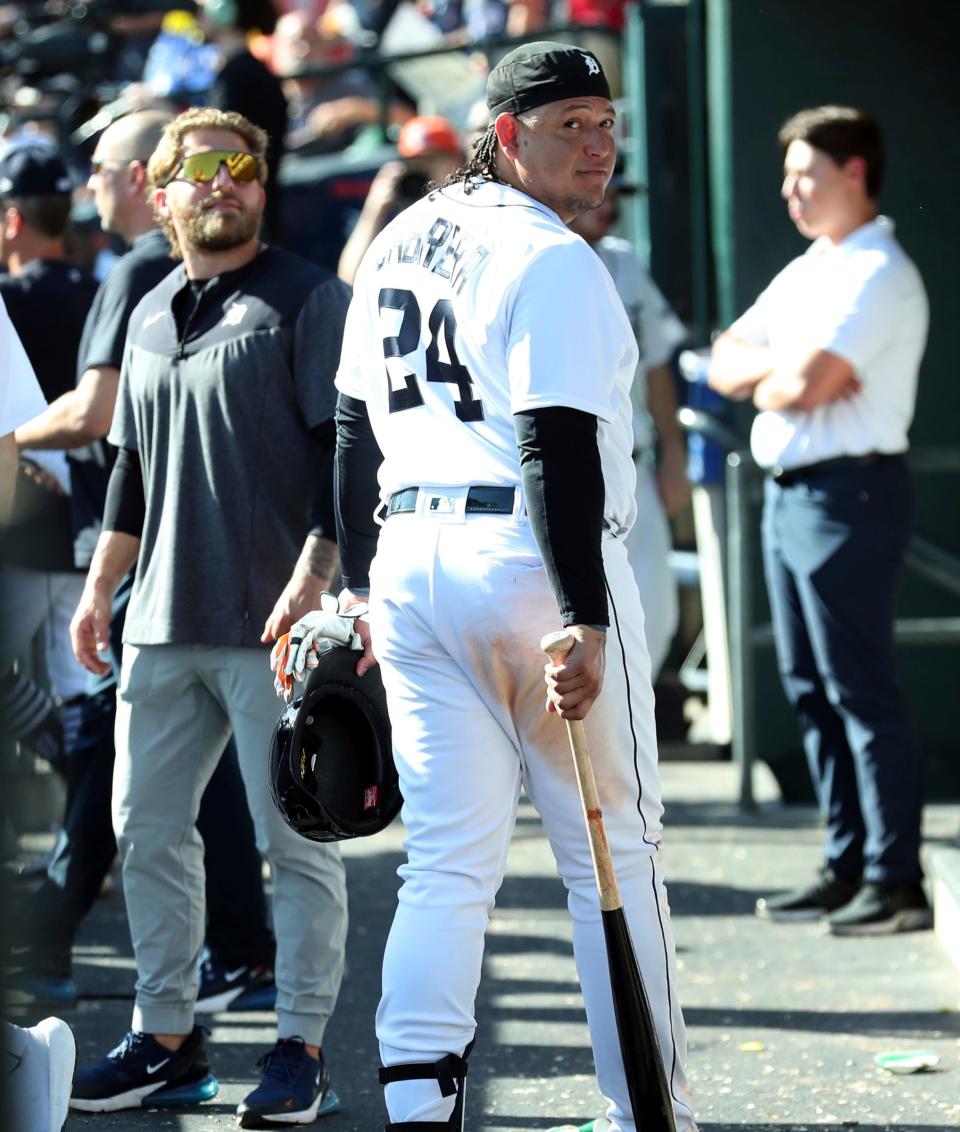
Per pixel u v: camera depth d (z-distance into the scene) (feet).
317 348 51.80
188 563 51.96
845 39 98.78
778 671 99.60
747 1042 57.52
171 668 52.49
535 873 80.74
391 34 148.87
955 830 88.12
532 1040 58.23
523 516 41.01
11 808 40.96
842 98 99.04
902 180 99.81
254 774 51.80
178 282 53.88
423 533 41.47
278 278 52.75
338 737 46.16
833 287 71.82
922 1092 52.42
